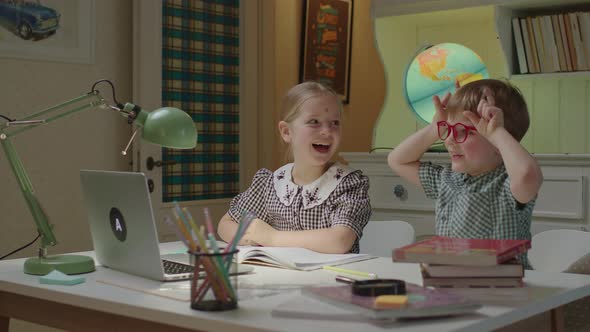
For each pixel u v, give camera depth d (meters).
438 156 2.95
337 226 1.87
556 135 3.16
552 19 2.96
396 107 3.46
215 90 3.65
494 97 1.74
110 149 3.23
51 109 1.74
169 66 3.42
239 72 3.75
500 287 1.28
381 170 3.12
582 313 1.63
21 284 1.52
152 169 3.30
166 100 3.40
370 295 1.16
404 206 3.06
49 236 1.70
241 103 3.76
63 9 3.02
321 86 2.04
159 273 1.50
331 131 1.99
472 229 1.73
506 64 3.04
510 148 1.54
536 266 2.03
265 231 1.96
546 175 2.76
